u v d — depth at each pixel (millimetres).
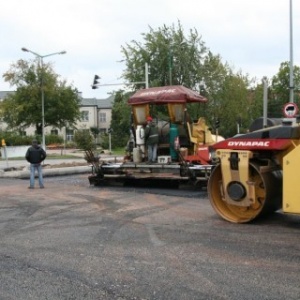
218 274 5559
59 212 10078
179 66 36000
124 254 6496
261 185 8312
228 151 8500
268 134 8023
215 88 37438
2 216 9742
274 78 61875
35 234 7883
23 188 14930
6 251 6789
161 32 36250
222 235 7516
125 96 36344
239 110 40906
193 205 10594
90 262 6148
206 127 15047
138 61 36188
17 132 59281
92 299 4855
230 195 8539
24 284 5344
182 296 4891
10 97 60500
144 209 10195
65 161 30594
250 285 5168
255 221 8562
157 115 14906
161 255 6410
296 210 7535
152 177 13758
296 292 4949
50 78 58719
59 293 5043
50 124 61281
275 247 6688
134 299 4836
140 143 14547
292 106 18094
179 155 13609
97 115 101312
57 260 6270
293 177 7551
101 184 15180
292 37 26438
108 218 9234
